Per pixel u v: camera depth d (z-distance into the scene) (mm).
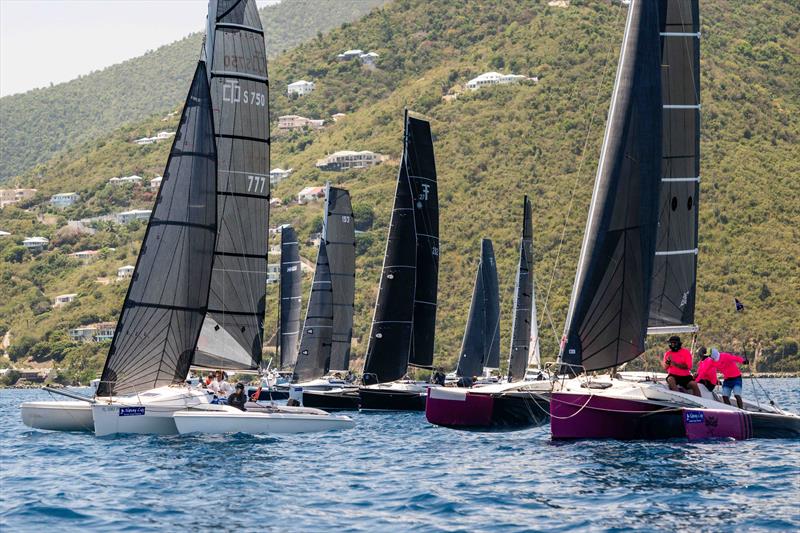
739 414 85312
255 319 105250
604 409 83125
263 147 106500
